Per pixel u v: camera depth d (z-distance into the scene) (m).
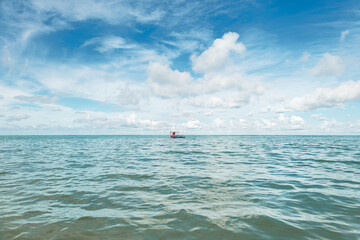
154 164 14.99
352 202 6.64
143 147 35.03
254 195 7.45
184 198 7.14
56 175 11.05
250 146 36.75
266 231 4.72
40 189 8.30
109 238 4.44
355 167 13.39
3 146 36.78
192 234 4.60
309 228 4.85
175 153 23.59
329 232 4.66
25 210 6.06
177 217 5.53
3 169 12.90
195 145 41.09
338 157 18.78
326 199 6.95
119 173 11.58
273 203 6.60
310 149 28.62
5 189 8.29
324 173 11.43
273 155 20.95
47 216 5.61
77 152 24.92
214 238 4.42
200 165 14.43
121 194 7.63
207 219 5.38
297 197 7.18
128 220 5.35
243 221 5.25
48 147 34.34
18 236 4.51
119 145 41.19
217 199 7.02
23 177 10.55
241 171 12.13
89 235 4.57
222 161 16.56
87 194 7.63
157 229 4.84
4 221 5.28
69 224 5.12
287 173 11.46
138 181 9.66
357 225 5.01
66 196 7.39
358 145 37.62
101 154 22.44
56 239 4.41
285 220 5.30
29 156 20.30
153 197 7.27
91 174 11.31
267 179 9.98
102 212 5.91
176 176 10.74
